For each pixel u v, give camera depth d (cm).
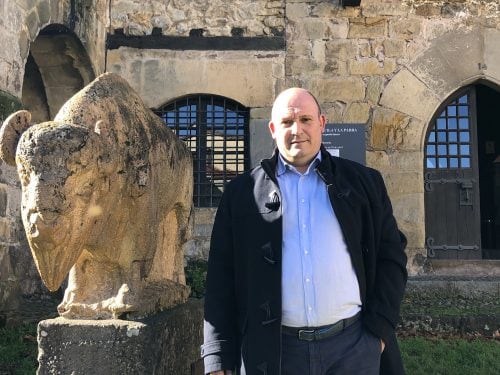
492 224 1029
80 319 240
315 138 216
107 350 232
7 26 458
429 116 670
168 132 299
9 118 226
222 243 221
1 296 445
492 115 1027
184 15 692
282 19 689
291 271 204
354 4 667
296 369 201
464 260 656
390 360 212
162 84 684
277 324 199
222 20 691
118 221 240
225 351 209
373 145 667
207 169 694
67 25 572
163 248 313
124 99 261
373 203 215
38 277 614
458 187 689
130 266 247
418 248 652
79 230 212
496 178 1023
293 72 682
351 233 208
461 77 673
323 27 684
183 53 688
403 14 681
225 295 217
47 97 665
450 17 680
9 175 466
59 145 203
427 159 693
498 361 417
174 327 264
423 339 479
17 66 476
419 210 656
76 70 643
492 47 677
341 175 216
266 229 207
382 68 677
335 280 203
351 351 201
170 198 295
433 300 591
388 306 207
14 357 375
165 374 252
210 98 697
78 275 249
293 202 212
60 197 201
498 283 604
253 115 681
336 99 675
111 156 222
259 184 215
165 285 288
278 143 218
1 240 448
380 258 215
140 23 690
